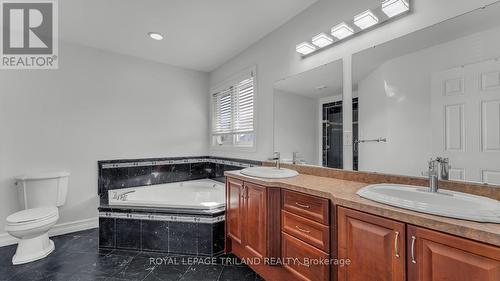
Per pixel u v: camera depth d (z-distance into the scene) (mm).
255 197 1816
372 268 1089
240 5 2043
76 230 2771
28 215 2086
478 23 1188
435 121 1335
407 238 967
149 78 3293
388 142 1546
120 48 2916
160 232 2252
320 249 1390
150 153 3301
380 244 1056
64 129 2711
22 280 1809
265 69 2607
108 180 2963
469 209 918
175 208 2295
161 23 2338
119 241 2316
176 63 3430
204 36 2605
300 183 1641
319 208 1404
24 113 2500
